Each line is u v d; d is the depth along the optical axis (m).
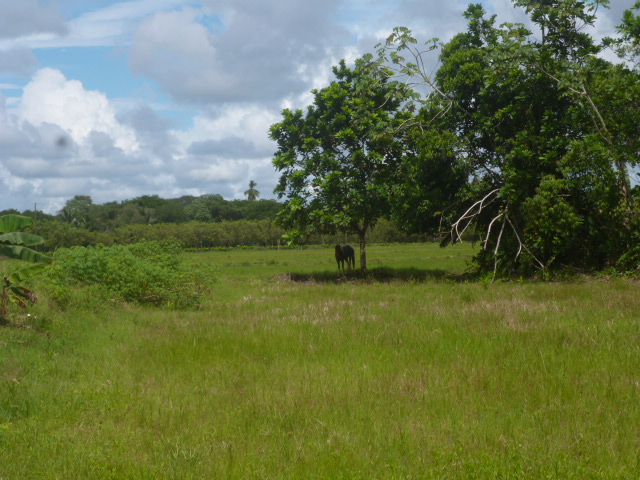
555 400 6.16
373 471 4.59
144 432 5.62
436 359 8.34
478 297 15.98
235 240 92.81
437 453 4.79
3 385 7.12
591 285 18.69
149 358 8.98
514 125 23.14
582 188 21.70
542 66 22.42
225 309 15.77
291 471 4.62
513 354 8.45
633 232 21.58
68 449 5.19
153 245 20.38
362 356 8.70
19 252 11.25
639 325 10.45
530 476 4.40
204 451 5.05
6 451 5.14
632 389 6.53
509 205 23.19
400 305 14.75
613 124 20.86
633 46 21.97
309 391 6.83
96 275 16.06
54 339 10.17
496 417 5.77
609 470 4.47
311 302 16.56
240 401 6.60
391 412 6.03
